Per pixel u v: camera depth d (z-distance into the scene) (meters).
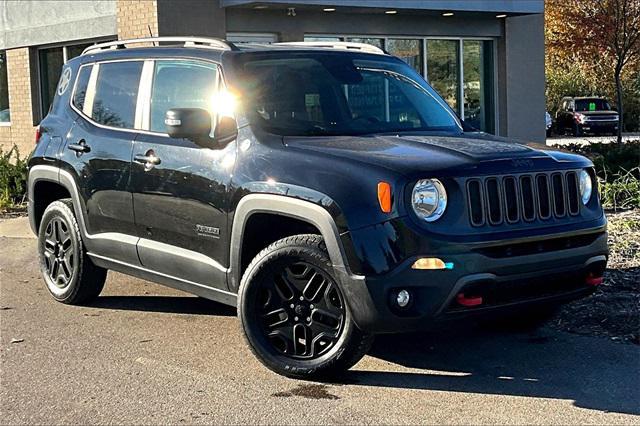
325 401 5.21
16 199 14.21
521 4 16.39
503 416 4.94
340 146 5.55
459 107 17.20
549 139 34.16
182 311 7.42
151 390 5.46
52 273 7.77
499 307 5.20
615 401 5.15
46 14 16.48
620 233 9.23
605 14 18.66
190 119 5.86
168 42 7.53
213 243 5.95
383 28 16.06
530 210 5.35
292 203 5.33
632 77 33.22
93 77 7.43
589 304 7.00
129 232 6.76
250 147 5.75
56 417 5.05
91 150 7.08
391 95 6.65
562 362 5.87
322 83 6.38
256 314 5.60
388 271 4.98
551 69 38.44
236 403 5.20
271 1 13.94
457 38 17.05
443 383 5.51
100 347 6.41
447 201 5.07
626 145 16.36
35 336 6.73
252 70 6.21
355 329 5.23
